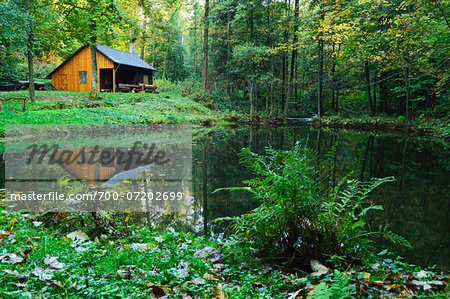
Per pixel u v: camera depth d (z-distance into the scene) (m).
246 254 2.93
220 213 5.10
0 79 23.59
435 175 8.21
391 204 5.59
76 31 22.34
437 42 16.59
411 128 21.00
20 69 25.97
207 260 2.86
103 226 3.61
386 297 2.12
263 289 2.29
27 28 14.73
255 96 31.42
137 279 2.30
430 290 2.25
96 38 20.58
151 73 33.44
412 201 5.78
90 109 16.19
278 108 31.61
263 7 29.38
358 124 24.06
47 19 16.80
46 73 31.88
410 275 2.51
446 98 20.58
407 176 8.07
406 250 3.69
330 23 17.36
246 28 32.00
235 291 2.21
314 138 17.05
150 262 2.65
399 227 4.45
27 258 2.46
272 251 2.91
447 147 14.30
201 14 46.19
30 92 15.99
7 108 14.00
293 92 38.38
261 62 29.92
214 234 4.16
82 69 27.42
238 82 35.59
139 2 22.69
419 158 11.09
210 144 13.91
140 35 35.22
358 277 2.37
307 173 3.04
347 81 29.23
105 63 27.17
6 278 2.08
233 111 28.91
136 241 3.39
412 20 13.88
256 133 19.47
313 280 2.40
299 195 2.82
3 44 15.12
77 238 3.16
